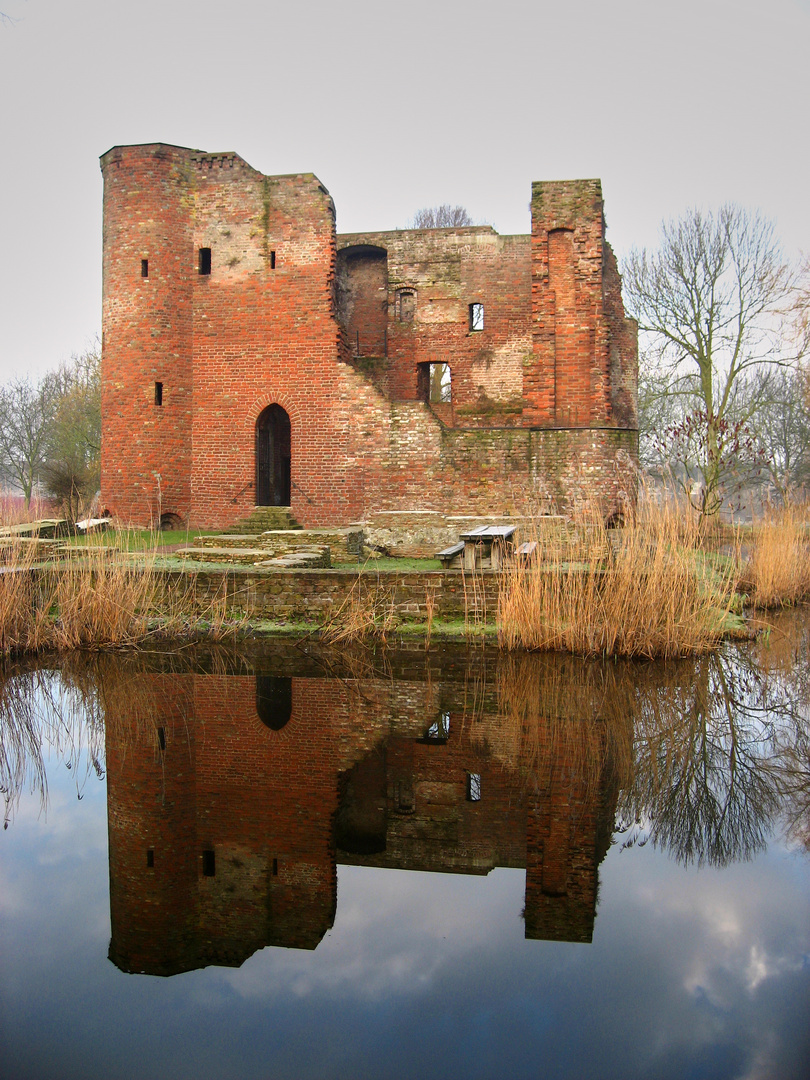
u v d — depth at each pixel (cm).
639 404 2867
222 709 857
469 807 620
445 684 945
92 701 884
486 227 2377
